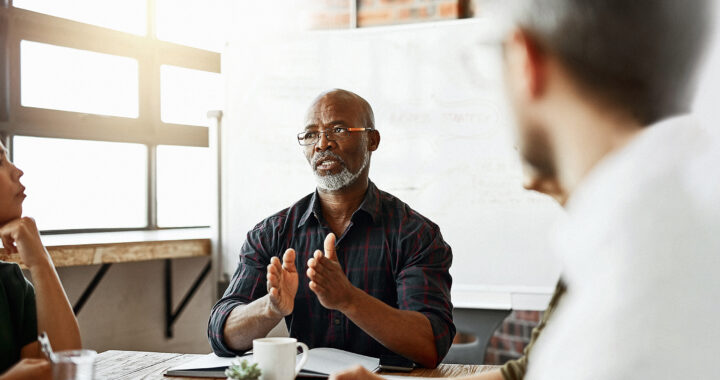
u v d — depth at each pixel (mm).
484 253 2756
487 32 301
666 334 252
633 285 261
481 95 2740
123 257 2668
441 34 2797
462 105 2770
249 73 3104
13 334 1192
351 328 1439
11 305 1206
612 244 272
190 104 3592
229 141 3137
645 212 269
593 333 263
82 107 3129
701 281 256
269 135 3074
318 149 1481
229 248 3121
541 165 311
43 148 2986
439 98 2803
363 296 1241
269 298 1255
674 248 261
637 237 267
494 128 2727
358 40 2930
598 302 268
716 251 259
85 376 853
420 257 1446
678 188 271
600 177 288
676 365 249
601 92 280
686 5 269
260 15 3328
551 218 2660
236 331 1320
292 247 1521
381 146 2889
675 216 266
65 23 3012
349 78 2947
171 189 3535
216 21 3635
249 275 1514
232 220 3121
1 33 2803
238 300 1468
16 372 937
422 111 2830
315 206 1518
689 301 254
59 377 845
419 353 1282
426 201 2828
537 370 287
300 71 3023
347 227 1493
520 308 2709
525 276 2699
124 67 3293
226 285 3127
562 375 267
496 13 298
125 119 3277
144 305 3277
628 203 274
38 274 1216
